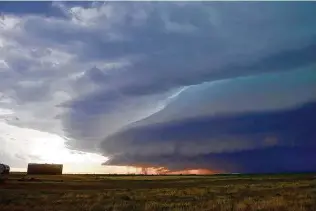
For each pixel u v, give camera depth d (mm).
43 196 32312
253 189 40906
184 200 28922
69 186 48750
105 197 32062
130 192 39094
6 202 26922
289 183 51000
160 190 42594
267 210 21797
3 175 58906
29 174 88750
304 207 22172
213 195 33812
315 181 53594
